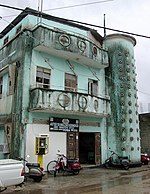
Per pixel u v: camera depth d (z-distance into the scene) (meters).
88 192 9.10
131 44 20.09
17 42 15.76
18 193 9.07
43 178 12.43
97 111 16.27
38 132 14.34
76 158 15.40
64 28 17.70
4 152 15.00
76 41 16.03
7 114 15.61
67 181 11.67
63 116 15.68
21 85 14.39
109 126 18.28
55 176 13.23
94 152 17.64
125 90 18.58
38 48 14.87
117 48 19.25
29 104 14.23
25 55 14.63
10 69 15.45
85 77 17.67
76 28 18.44
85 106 15.47
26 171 13.18
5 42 19.16
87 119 17.06
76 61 17.20
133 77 19.42
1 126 16.48
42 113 14.73
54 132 15.06
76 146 16.06
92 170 15.87
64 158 15.12
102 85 18.83
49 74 15.64
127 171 15.61
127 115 18.22
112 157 17.56
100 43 20.16
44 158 14.32
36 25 15.66
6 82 16.48
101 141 17.72
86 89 17.58
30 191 9.41
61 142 15.27
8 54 16.84
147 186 10.31
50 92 14.15
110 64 19.19
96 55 17.41
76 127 16.19
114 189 9.66
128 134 17.94
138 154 18.53
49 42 14.70
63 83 16.25
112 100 18.58
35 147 13.92
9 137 14.97
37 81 14.99
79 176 13.30
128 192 9.00
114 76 18.86
